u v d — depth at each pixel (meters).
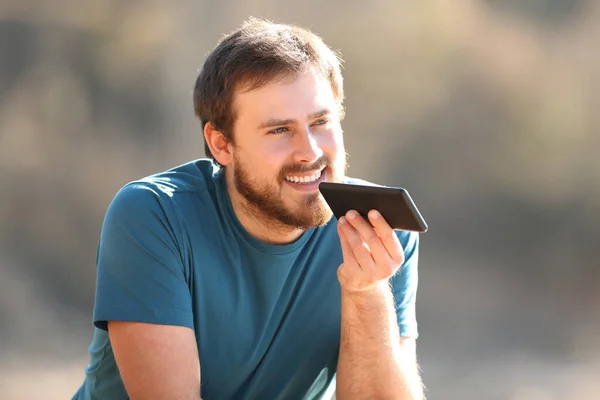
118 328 4.08
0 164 21.11
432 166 23.34
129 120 22.30
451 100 23.25
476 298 20.00
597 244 22.17
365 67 23.23
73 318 18.22
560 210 22.73
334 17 23.22
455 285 20.67
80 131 21.95
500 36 23.20
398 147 23.36
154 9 22.38
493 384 14.74
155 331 4.03
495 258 22.20
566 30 23.09
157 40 22.45
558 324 18.56
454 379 15.06
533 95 23.08
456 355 16.48
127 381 4.07
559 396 14.05
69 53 22.31
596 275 21.55
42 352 16.05
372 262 4.00
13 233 20.30
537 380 14.90
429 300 19.80
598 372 15.34
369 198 3.83
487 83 23.19
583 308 19.77
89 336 17.20
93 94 22.27
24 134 21.56
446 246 22.70
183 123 22.36
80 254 20.30
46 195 20.91
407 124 23.38
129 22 22.45
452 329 18.09
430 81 23.27
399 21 23.23
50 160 21.41
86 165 21.52
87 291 19.58
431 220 23.08
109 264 4.16
